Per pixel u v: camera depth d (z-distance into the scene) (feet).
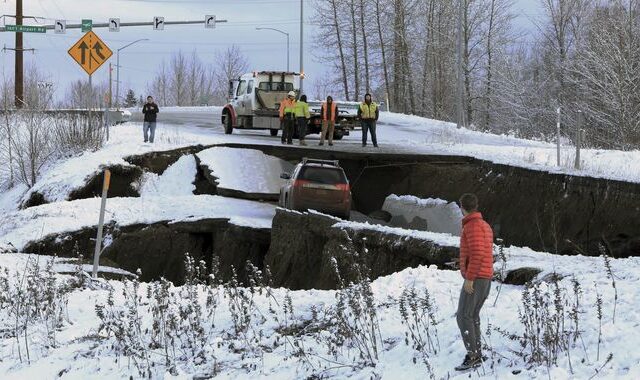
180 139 96.89
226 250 68.69
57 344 32.53
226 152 89.71
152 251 71.15
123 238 70.23
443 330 28.25
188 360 29.45
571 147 95.96
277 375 26.73
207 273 71.00
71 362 30.27
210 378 27.40
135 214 74.13
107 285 43.06
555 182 65.00
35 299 36.83
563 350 24.63
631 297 28.37
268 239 67.41
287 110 93.09
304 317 33.27
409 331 29.01
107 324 32.60
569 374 22.57
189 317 32.71
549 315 27.35
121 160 85.92
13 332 34.47
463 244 24.43
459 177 76.23
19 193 95.55
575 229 61.52
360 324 30.30
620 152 83.05
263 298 37.29
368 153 83.10
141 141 95.40
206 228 71.20
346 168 86.33
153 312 34.09
